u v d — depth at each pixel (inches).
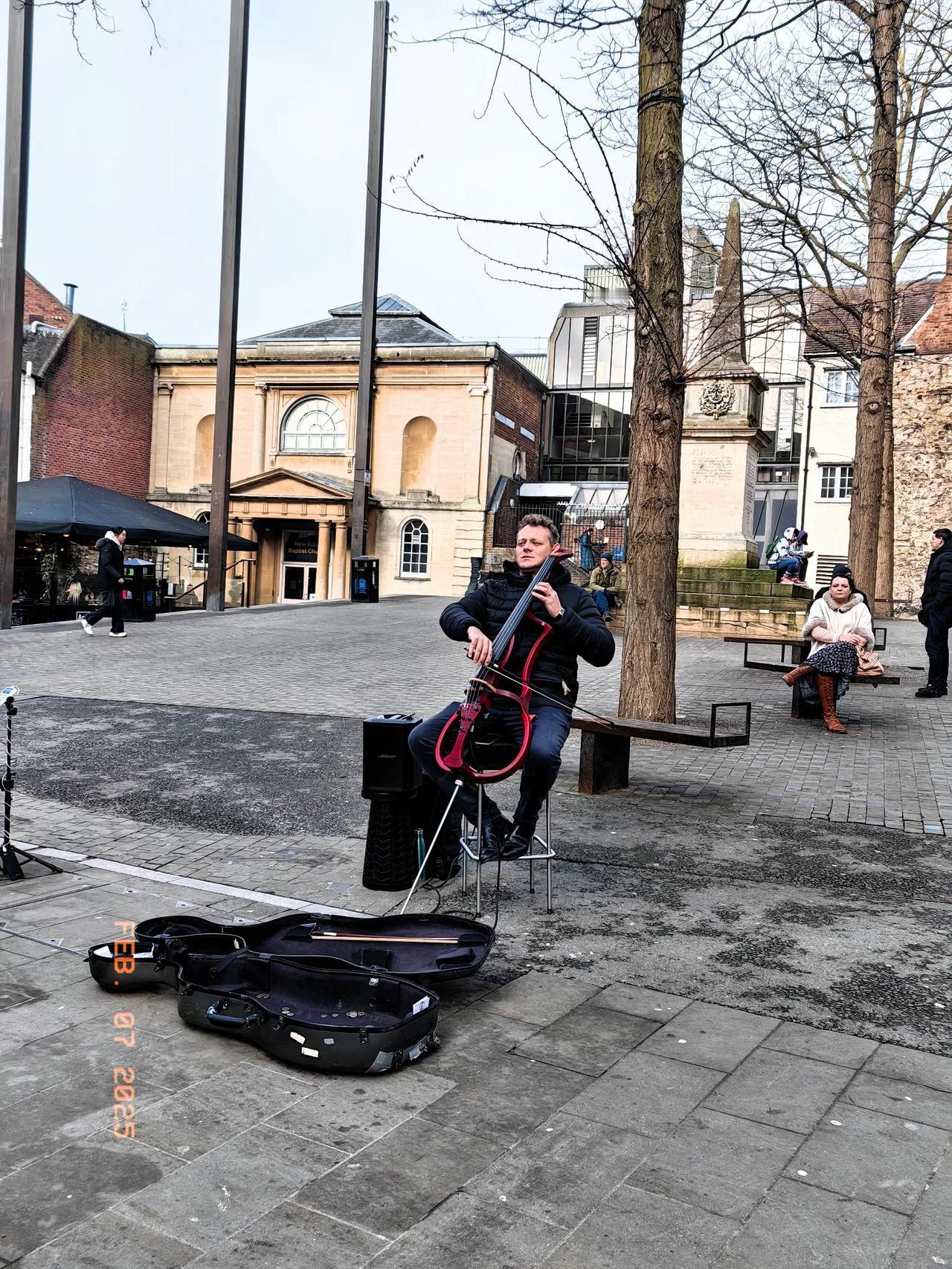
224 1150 104.6
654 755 321.4
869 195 569.6
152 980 142.6
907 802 263.9
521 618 175.9
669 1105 115.1
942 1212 96.0
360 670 516.1
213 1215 93.7
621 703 327.6
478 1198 97.1
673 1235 91.9
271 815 251.9
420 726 176.4
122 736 342.6
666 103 305.3
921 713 405.4
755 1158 104.6
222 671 507.5
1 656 550.3
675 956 161.5
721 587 732.0
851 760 315.9
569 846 222.1
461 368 1535.4
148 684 458.0
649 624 319.0
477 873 188.7
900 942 168.4
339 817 250.4
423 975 137.5
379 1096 116.4
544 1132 109.0
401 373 1552.7
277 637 676.1
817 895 192.5
